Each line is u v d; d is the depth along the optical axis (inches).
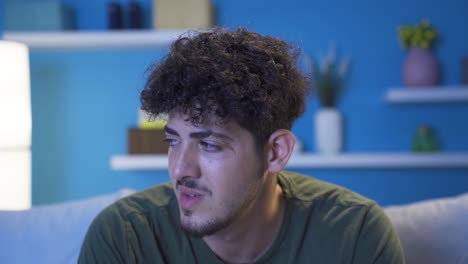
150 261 35.7
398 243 38.4
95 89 108.2
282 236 36.8
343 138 105.7
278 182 39.7
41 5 101.6
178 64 31.1
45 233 49.0
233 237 34.6
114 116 108.1
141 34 99.1
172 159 32.0
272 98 32.7
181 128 31.0
